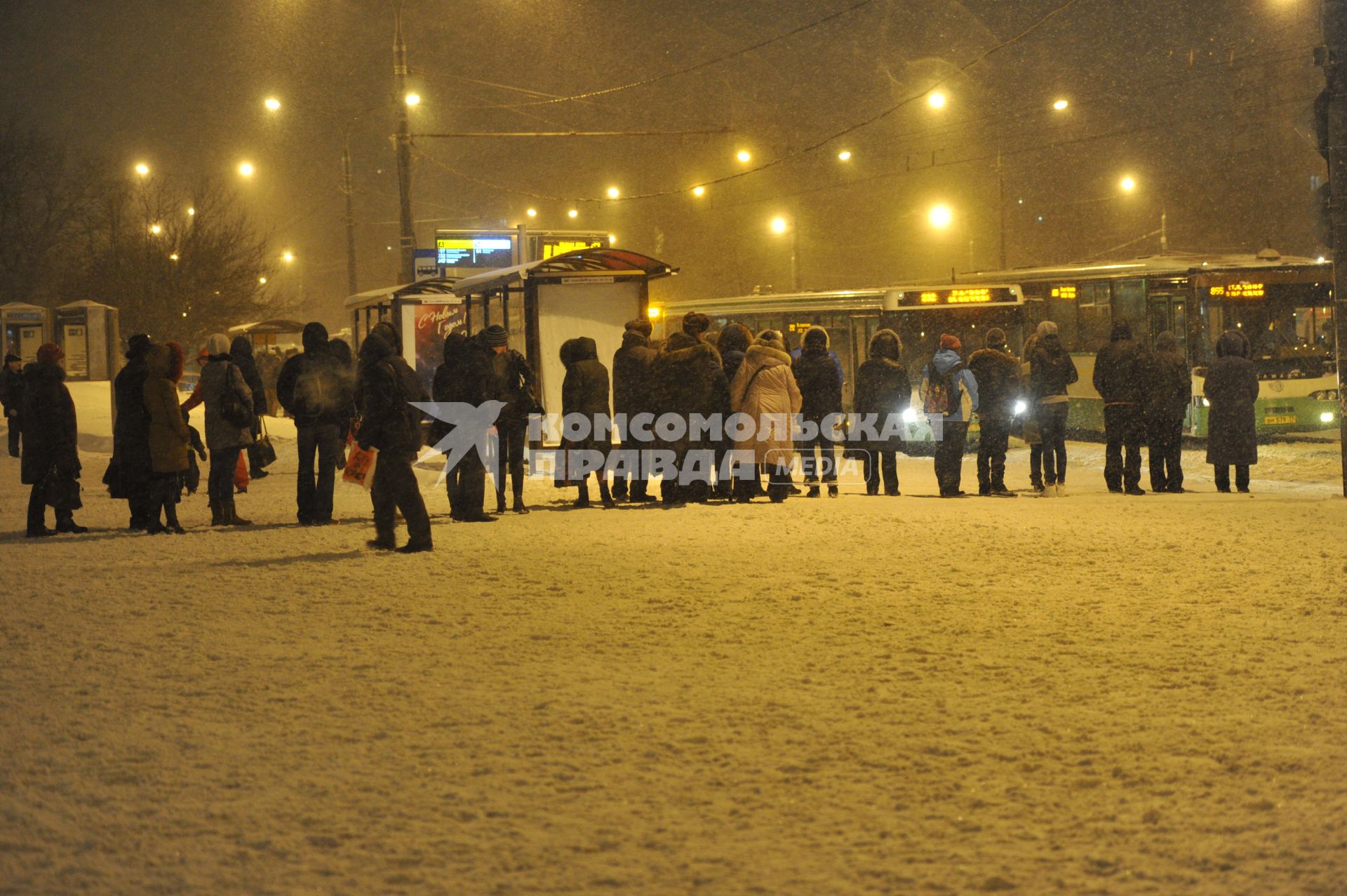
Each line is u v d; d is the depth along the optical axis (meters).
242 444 13.53
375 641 7.58
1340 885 4.04
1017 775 5.11
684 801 4.84
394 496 11.08
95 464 23.67
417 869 4.21
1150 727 5.70
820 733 5.67
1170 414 16.27
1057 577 9.52
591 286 18.56
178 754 5.45
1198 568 9.84
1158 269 26.50
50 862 4.28
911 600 8.70
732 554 10.81
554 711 6.04
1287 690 6.29
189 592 9.20
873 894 4.00
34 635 7.82
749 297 31.16
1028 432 16.23
